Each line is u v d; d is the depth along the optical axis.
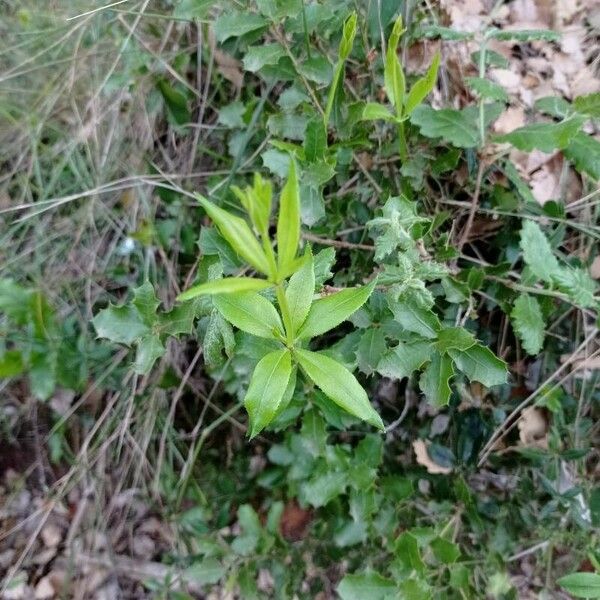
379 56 0.44
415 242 0.35
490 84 0.39
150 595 0.59
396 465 0.49
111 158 0.57
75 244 0.57
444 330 0.33
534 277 0.39
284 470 0.53
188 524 0.54
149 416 0.56
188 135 0.56
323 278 0.30
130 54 0.54
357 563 0.48
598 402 0.47
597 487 0.45
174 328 0.33
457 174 0.46
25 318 0.49
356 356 0.35
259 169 0.49
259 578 0.57
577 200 0.48
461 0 0.52
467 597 0.41
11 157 0.59
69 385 0.52
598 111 0.39
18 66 0.54
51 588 0.59
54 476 0.62
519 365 0.47
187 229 0.54
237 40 0.44
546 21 0.56
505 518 0.47
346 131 0.40
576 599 0.47
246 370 0.38
